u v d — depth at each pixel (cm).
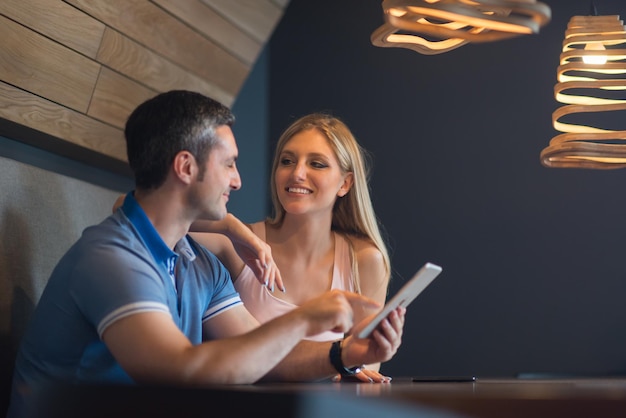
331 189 294
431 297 479
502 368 462
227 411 157
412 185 489
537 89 469
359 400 147
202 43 358
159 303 194
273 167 307
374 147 500
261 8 382
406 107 495
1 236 260
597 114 461
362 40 510
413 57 496
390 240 490
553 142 282
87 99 308
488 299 468
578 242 455
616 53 271
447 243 479
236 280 295
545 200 462
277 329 191
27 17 263
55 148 317
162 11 322
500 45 479
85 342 205
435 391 165
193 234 288
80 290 197
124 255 199
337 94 512
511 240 467
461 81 485
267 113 526
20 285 263
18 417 210
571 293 454
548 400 152
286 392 151
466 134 481
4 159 274
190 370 183
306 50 522
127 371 188
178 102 215
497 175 473
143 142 214
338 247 305
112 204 336
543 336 457
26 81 276
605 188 452
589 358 448
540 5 204
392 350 227
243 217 494
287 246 301
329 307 196
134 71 327
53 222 288
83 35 290
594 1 462
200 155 214
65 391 175
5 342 252
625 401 149
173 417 163
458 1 205
